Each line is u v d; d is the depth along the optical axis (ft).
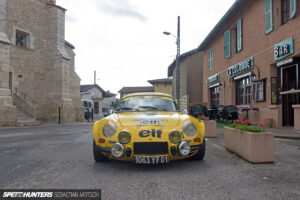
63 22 65.36
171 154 10.69
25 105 53.57
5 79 45.39
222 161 12.85
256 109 32.27
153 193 8.08
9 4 53.42
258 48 33.53
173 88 101.09
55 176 10.19
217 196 7.78
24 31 56.75
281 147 16.81
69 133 29.76
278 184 8.94
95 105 139.74
